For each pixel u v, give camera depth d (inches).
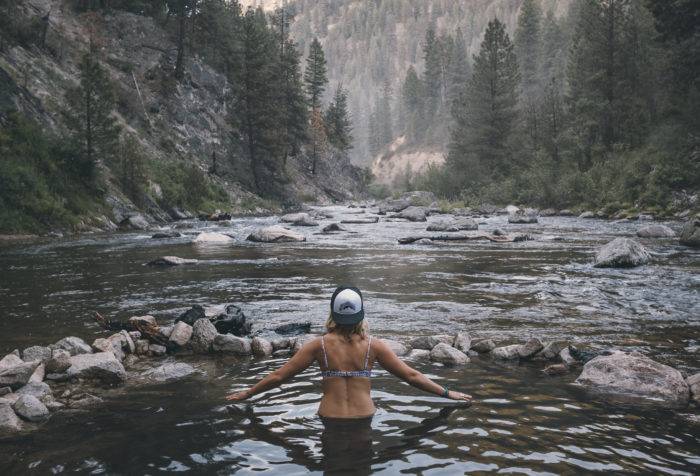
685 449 136.2
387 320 313.1
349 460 128.6
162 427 154.1
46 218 955.3
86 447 140.3
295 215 1266.0
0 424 155.8
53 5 1977.1
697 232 687.7
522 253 651.5
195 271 520.7
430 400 174.9
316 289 420.5
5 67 1244.5
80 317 321.1
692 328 287.4
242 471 123.0
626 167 1600.6
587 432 147.6
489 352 248.4
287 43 3073.3
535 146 2421.3
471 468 123.4
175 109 2076.8
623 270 496.7
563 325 297.6
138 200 1311.5
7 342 264.1
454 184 2561.5
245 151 2351.1
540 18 5762.8
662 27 1578.5
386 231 1034.1
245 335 284.7
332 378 161.6
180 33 2190.0
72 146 1125.7
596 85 2052.2
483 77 2615.7
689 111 1669.5
